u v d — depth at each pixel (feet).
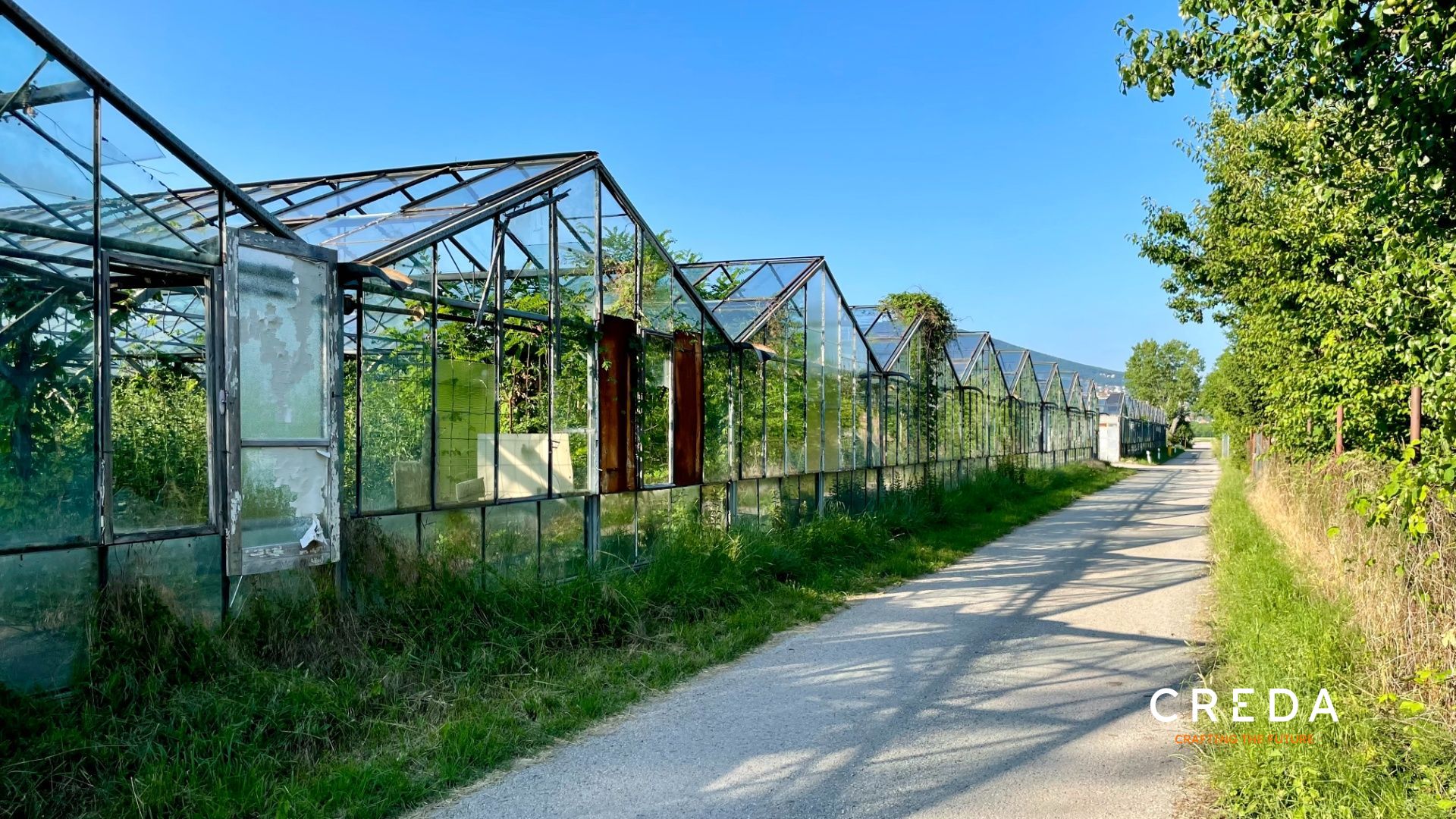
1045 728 19.70
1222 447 180.04
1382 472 25.46
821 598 34.50
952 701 21.76
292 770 16.66
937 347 73.00
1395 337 22.86
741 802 15.89
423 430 26.68
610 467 35.04
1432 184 17.70
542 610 26.30
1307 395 34.81
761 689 22.90
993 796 16.01
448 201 31.81
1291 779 15.01
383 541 24.41
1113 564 43.91
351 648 21.45
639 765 17.69
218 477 20.30
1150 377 244.83
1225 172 48.08
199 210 20.24
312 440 22.13
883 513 53.36
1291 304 35.14
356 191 34.09
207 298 20.70
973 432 86.38
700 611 30.45
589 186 34.19
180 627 18.63
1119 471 142.72
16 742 15.43
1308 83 18.20
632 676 23.56
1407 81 16.58
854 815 15.29
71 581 17.51
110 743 16.03
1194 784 16.46
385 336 26.53
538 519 31.17
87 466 17.83
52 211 17.63
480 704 20.65
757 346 45.80
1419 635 18.70
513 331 31.19
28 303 17.21
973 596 35.68
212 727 17.20
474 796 16.24
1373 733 16.29
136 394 22.57
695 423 40.52
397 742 18.25
